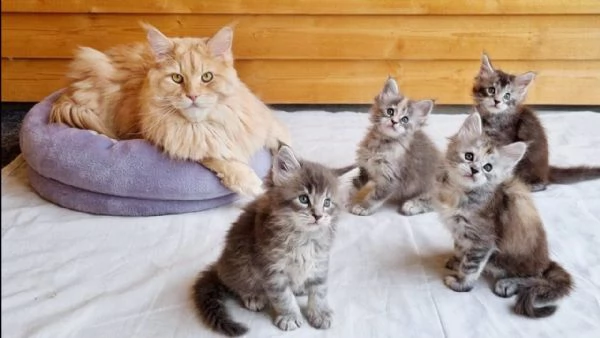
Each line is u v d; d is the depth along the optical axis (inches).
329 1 55.6
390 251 34.8
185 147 38.3
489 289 30.9
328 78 59.9
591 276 32.0
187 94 37.1
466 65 59.4
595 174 43.7
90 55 43.7
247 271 27.1
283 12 56.1
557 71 59.7
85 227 37.2
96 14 56.1
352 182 42.0
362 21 57.0
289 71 59.4
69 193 39.1
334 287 31.1
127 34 57.1
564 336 27.3
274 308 28.3
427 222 38.5
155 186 37.6
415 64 59.4
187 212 39.2
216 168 38.7
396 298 30.2
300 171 25.9
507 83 42.4
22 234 36.1
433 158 40.1
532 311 28.3
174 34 57.1
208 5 55.7
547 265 29.8
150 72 38.4
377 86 60.3
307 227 25.3
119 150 38.4
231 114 40.0
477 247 29.4
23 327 27.9
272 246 25.6
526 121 42.8
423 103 39.8
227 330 27.0
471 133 30.3
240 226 27.6
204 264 33.1
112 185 37.8
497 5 56.1
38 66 58.5
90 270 32.6
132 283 31.5
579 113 59.2
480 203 29.0
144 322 28.3
